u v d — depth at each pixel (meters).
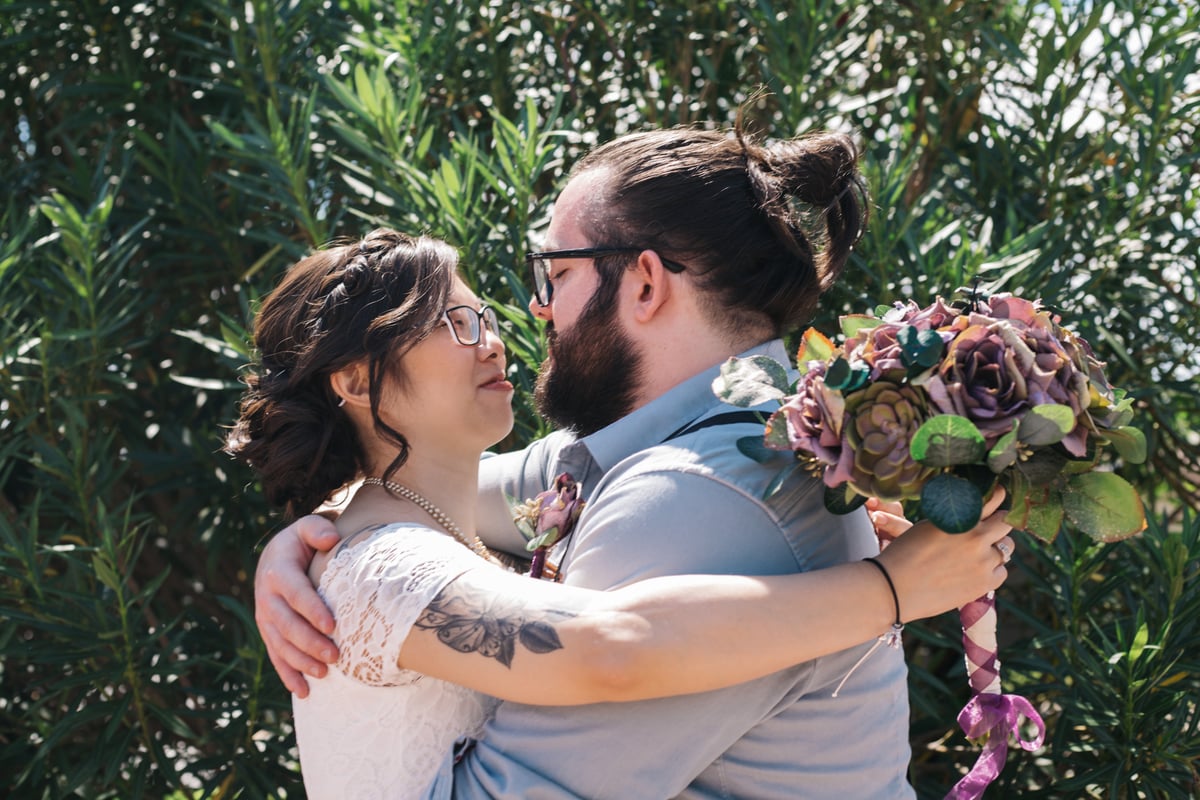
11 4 3.14
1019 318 1.16
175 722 2.47
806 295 1.41
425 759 1.27
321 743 1.32
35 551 2.44
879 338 1.13
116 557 2.49
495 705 1.33
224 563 3.43
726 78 3.18
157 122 3.29
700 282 1.37
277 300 1.48
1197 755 2.08
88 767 2.43
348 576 1.29
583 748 1.16
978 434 1.03
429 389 1.44
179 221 3.17
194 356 3.25
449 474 1.47
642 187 1.38
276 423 1.43
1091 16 2.66
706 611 1.11
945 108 3.07
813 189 1.42
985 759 1.28
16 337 2.61
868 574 1.17
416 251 1.46
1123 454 1.12
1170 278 2.79
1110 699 2.16
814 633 1.12
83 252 2.59
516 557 1.73
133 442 3.19
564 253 1.41
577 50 3.13
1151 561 2.22
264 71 2.84
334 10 3.16
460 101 3.07
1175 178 2.76
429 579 1.22
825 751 1.25
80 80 3.42
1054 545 2.30
